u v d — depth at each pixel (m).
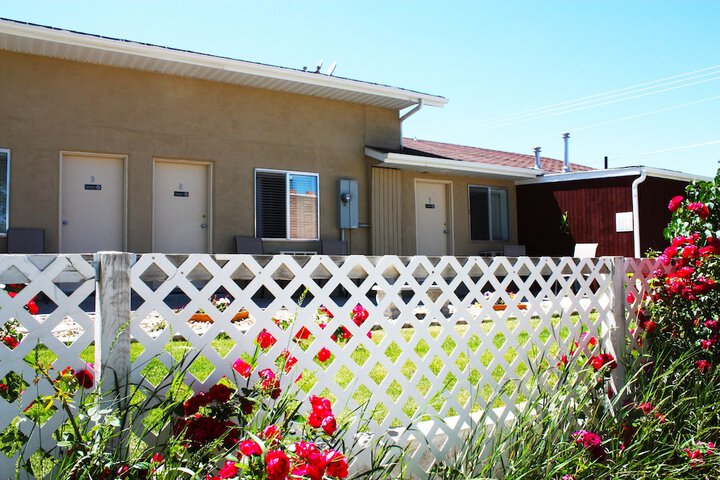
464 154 15.33
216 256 2.25
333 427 2.11
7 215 8.82
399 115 12.97
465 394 3.75
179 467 1.84
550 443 2.89
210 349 2.22
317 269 2.50
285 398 2.23
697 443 3.20
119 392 1.99
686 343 4.02
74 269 1.98
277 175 11.26
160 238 10.19
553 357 3.41
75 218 9.45
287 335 2.39
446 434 2.88
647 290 4.09
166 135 10.09
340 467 1.94
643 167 12.84
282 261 2.39
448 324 2.90
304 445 1.90
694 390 3.55
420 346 5.21
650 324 3.88
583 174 13.74
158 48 9.20
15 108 8.92
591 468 2.83
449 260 2.92
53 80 9.20
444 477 2.64
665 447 3.19
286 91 11.35
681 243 4.18
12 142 8.88
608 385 3.68
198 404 2.10
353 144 12.22
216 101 10.61
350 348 2.55
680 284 3.95
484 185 14.44
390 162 11.88
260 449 1.83
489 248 14.40
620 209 13.27
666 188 13.80
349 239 12.09
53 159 9.16
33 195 9.00
